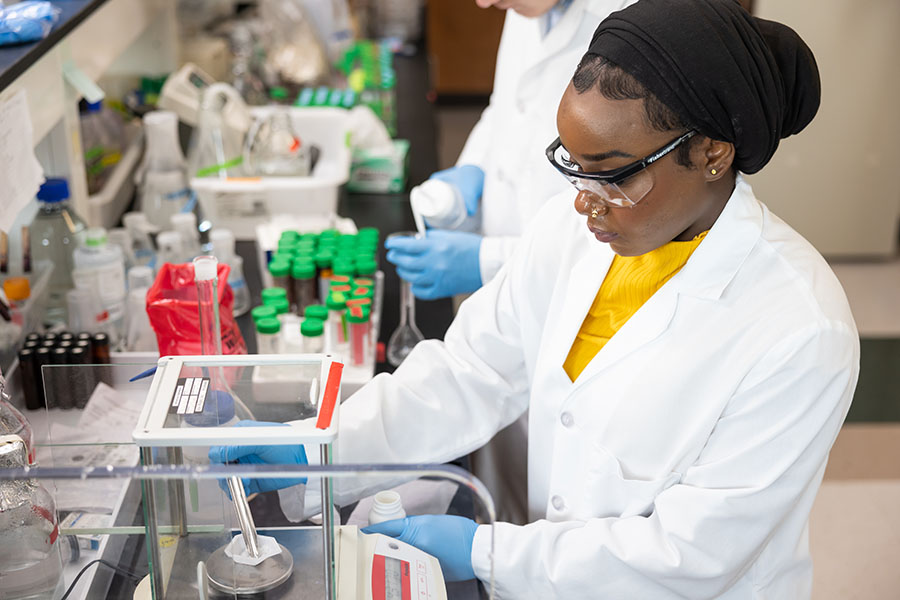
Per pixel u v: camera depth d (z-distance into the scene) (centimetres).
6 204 162
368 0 449
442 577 120
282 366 121
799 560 137
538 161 201
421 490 122
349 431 149
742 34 110
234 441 107
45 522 118
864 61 430
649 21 108
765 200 460
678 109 108
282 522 112
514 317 162
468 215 235
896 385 371
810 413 121
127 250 219
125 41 261
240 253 248
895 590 269
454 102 671
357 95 328
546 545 132
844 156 450
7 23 167
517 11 191
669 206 115
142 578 117
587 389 139
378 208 276
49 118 196
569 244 154
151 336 190
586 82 111
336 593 113
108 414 137
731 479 125
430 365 161
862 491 311
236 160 264
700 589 127
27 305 183
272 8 348
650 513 135
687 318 130
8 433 125
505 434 197
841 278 458
